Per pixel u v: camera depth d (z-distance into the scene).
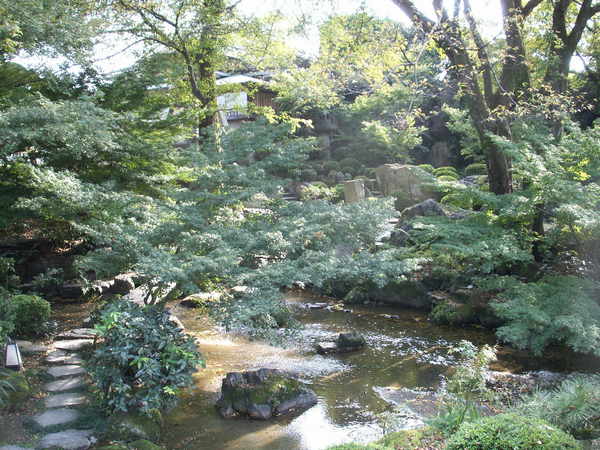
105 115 7.25
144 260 4.83
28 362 6.27
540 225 8.70
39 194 8.20
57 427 4.79
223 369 6.75
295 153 6.16
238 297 5.63
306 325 8.87
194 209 5.89
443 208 12.55
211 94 12.34
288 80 11.80
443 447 3.91
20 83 8.80
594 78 12.91
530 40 11.38
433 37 9.48
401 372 6.64
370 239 6.00
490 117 9.02
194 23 11.05
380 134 19.64
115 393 5.10
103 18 10.18
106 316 5.35
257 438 4.96
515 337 6.33
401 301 9.90
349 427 5.15
